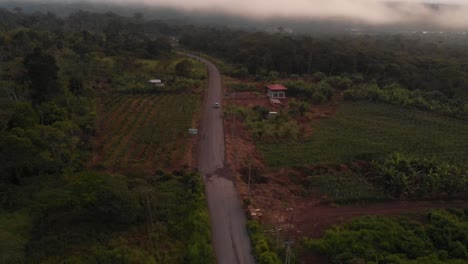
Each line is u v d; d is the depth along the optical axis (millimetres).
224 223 36469
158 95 80812
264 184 44969
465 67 112000
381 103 80688
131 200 35688
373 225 36156
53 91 65125
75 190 34875
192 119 65125
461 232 34812
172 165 47875
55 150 43781
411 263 30500
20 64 71125
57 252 31531
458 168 47156
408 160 46844
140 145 54031
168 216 36531
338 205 41625
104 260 30203
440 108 75188
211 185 43562
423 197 43594
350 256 31281
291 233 35750
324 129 63750
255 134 58594
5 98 55781
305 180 46562
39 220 35281
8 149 39000
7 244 30688
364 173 48562
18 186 40000
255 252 31891
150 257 30828
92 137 56469
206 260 30219
